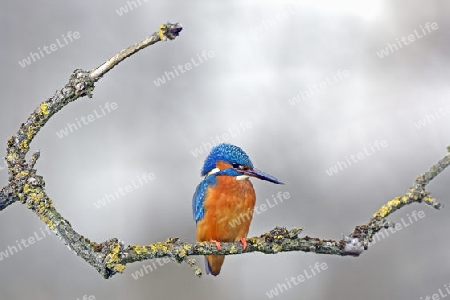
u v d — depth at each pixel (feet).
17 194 15.17
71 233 14.99
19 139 15.64
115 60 15.06
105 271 14.88
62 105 15.61
